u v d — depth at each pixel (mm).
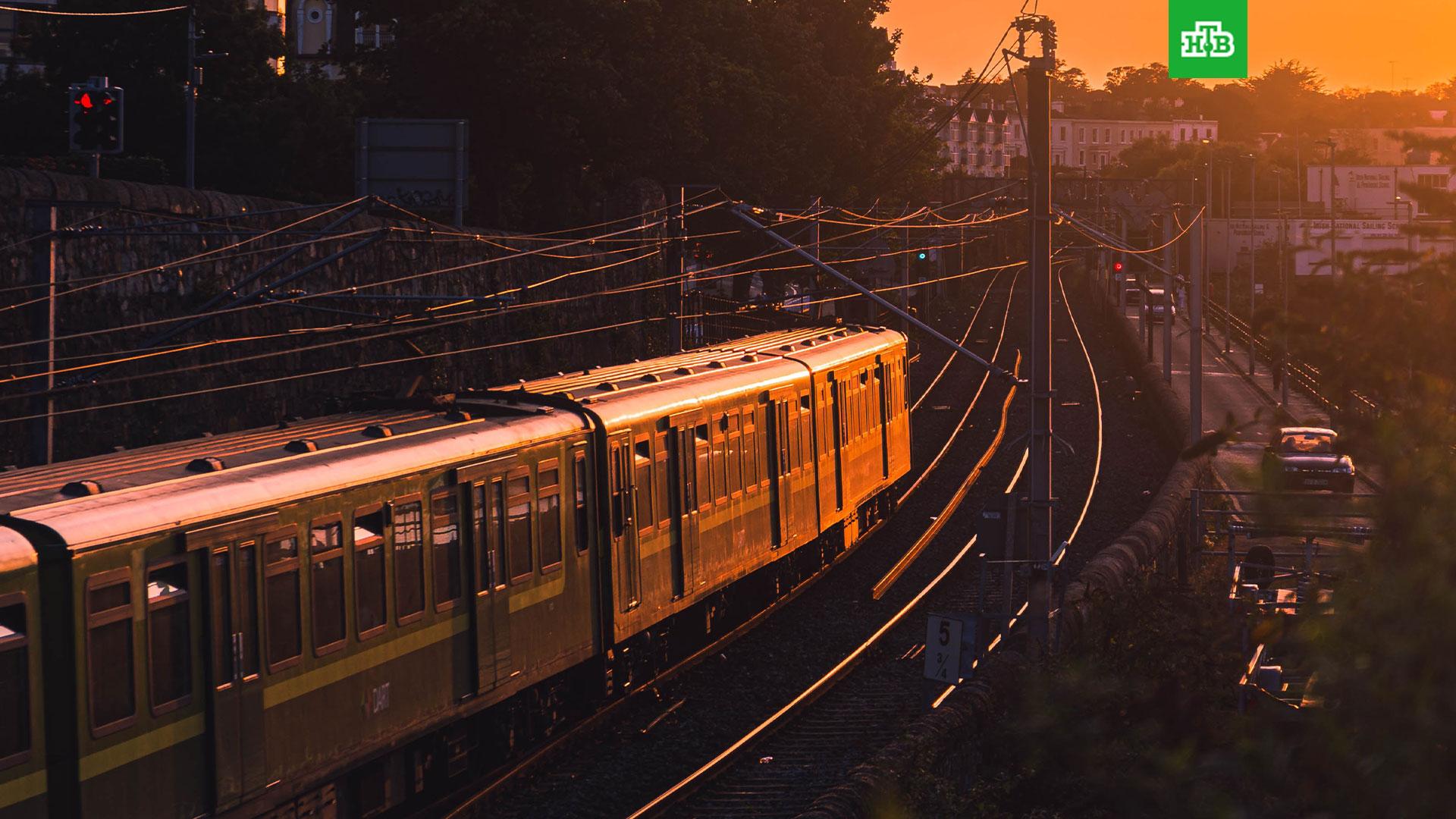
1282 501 15750
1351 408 15766
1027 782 17359
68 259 76750
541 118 161750
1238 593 23250
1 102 157375
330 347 105188
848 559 107250
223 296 74750
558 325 146875
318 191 166000
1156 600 33719
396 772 49719
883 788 46062
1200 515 89438
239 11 163625
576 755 59625
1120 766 16703
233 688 40188
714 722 65188
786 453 88875
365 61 167625
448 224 140000
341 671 45281
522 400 62906
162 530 37906
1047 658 60125
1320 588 15539
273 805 41906
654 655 70000
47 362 59500
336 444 48938
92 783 35281
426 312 80500
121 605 36406
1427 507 14844
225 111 157875
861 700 69188
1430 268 15859
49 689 34531
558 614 59656
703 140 179750
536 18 160375
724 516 78062
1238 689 18234
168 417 85688
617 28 168125
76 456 77125
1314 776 14820
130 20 157875
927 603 93500
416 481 49781
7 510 36000
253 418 95375
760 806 52875
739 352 94312
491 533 54469
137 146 158625
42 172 75125
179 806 38312
